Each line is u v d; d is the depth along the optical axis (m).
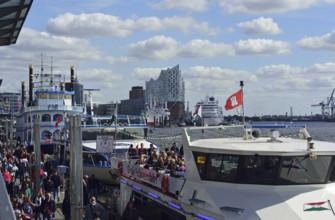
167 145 42.34
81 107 48.72
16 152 38.03
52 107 46.91
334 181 11.39
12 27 19.30
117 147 31.27
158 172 15.90
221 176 11.84
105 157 30.30
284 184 11.16
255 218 10.36
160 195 15.52
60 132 43.75
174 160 17.44
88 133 34.53
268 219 10.28
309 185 11.20
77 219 16.31
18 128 64.88
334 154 11.34
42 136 46.50
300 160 11.22
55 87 51.06
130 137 35.56
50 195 19.23
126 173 19.83
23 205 17.91
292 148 11.56
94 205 18.22
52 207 19.27
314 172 11.27
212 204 11.48
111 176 29.75
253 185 11.30
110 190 28.20
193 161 12.75
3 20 17.48
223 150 11.77
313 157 11.10
